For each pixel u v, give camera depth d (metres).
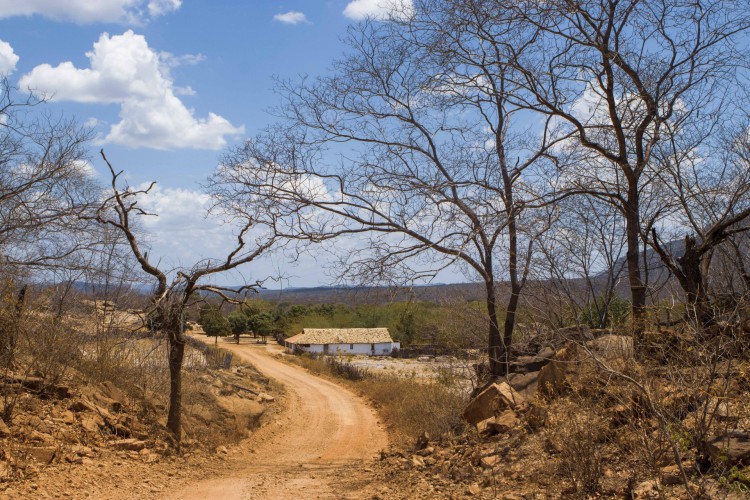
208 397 21.36
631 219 13.09
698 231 13.44
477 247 14.50
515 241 14.56
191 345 30.72
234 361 39.97
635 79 12.71
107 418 13.65
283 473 13.10
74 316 17.38
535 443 10.12
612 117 12.96
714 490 6.69
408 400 23.95
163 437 14.39
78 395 13.77
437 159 14.58
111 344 16.98
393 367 42.75
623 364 8.68
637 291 12.78
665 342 8.54
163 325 14.87
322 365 48.00
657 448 7.80
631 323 9.09
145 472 11.23
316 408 29.05
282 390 34.38
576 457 8.12
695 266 12.12
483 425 12.05
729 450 6.87
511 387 12.62
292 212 13.96
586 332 11.57
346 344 58.06
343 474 12.64
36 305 14.54
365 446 19.36
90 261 17.78
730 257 13.63
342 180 14.08
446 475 10.48
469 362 17.12
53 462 10.32
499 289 15.38
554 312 13.23
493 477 9.23
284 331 66.25
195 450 15.23
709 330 8.62
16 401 12.04
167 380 19.12
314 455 17.42
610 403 9.16
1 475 8.88
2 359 13.26
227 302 14.91
